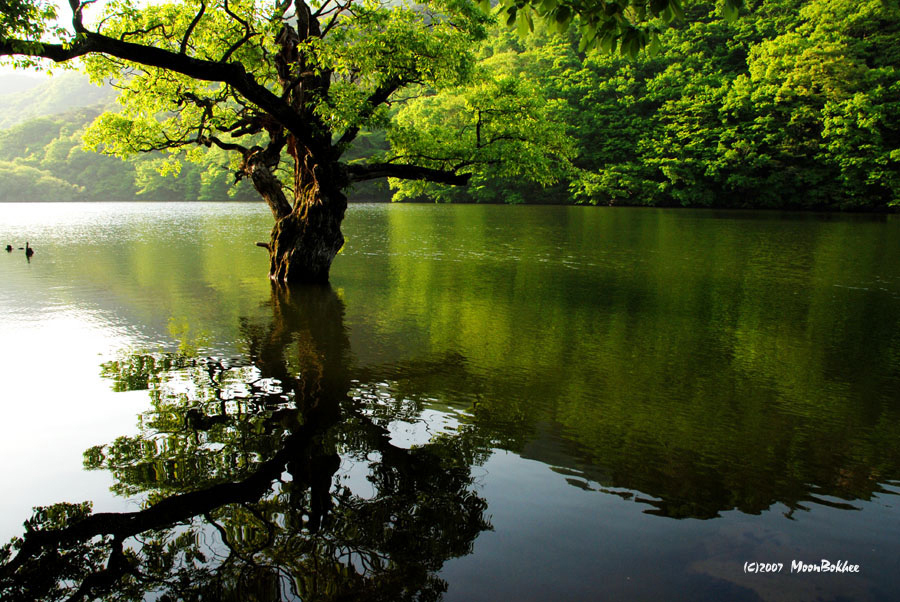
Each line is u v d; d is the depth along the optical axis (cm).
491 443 711
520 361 1038
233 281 1823
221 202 8881
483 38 1662
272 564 479
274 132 1803
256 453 677
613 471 641
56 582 461
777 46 5422
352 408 815
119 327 1255
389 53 1451
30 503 572
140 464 650
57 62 1009
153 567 477
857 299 1578
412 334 1213
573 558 486
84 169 10519
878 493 599
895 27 5375
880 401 856
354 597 439
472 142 1791
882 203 4978
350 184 1714
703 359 1060
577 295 1628
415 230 3481
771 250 2548
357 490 597
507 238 3048
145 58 1108
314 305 1487
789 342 1171
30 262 2209
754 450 697
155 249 2644
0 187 9719
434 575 463
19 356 1041
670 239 2973
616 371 988
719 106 5719
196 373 955
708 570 470
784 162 5328
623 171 6125
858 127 4850
